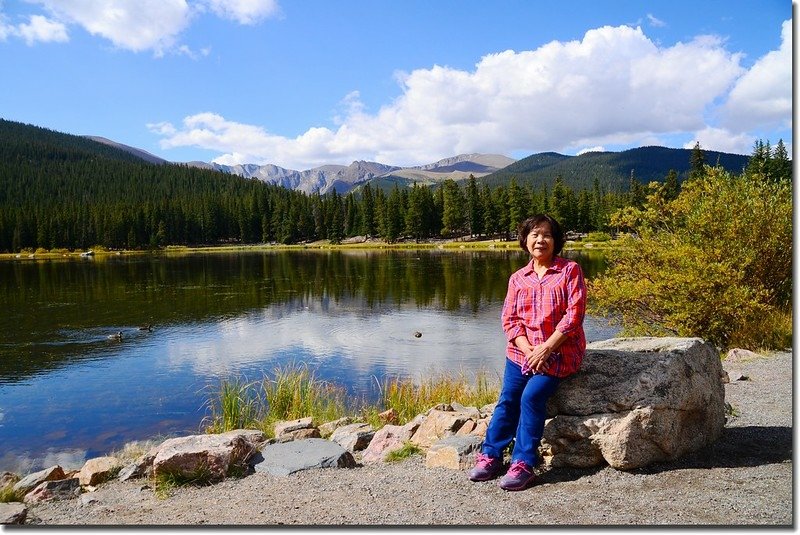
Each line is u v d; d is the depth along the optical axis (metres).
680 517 3.67
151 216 132.00
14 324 25.00
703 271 11.59
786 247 11.99
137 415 12.14
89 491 5.81
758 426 5.70
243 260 77.12
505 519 3.83
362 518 4.00
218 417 10.69
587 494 4.21
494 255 73.31
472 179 110.50
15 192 178.38
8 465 9.45
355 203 134.00
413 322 24.03
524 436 4.59
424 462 5.50
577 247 78.81
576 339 4.71
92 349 19.48
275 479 5.19
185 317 26.64
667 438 4.65
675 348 5.04
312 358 17.59
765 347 10.98
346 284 40.59
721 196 12.60
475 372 15.15
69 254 114.38
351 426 8.06
